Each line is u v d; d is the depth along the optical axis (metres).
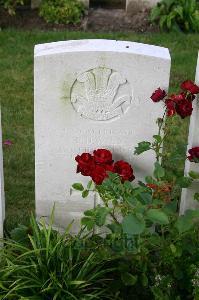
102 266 2.15
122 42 2.20
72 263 2.12
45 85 2.18
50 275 2.03
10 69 3.48
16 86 3.34
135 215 1.89
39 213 2.41
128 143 2.29
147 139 2.28
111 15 4.05
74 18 3.93
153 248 2.18
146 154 2.31
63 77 2.16
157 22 3.97
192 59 3.61
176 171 2.39
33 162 2.81
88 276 2.09
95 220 2.07
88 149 2.30
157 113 2.23
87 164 2.10
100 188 2.11
